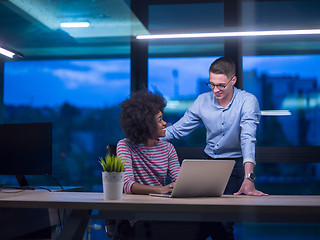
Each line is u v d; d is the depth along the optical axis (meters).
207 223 1.70
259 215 1.32
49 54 5.53
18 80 5.79
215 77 2.44
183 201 1.42
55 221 1.92
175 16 4.00
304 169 4.25
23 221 1.72
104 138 6.43
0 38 5.24
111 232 1.96
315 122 3.99
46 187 2.53
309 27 3.26
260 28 3.33
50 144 2.36
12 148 2.43
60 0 4.64
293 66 3.98
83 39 5.02
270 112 3.99
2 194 1.82
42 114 6.30
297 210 1.29
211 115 2.64
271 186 4.09
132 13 3.97
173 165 2.06
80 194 1.78
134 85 3.95
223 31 3.39
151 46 4.00
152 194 1.69
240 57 3.87
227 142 2.63
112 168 1.48
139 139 1.92
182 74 4.08
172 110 4.09
